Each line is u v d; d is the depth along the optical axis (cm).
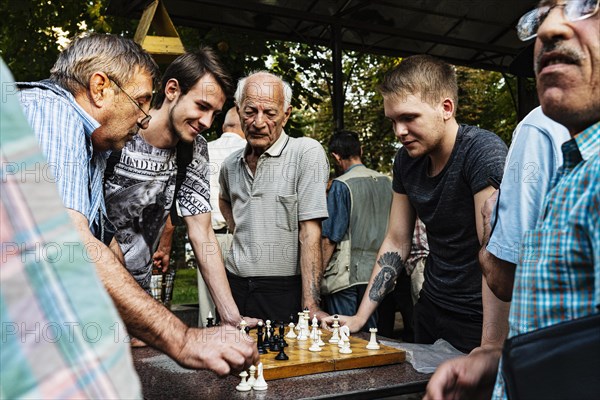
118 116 193
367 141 1296
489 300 191
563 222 105
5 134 71
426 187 254
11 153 71
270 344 217
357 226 386
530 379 96
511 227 155
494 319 189
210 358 158
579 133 112
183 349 159
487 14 533
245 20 543
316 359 201
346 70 1217
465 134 238
